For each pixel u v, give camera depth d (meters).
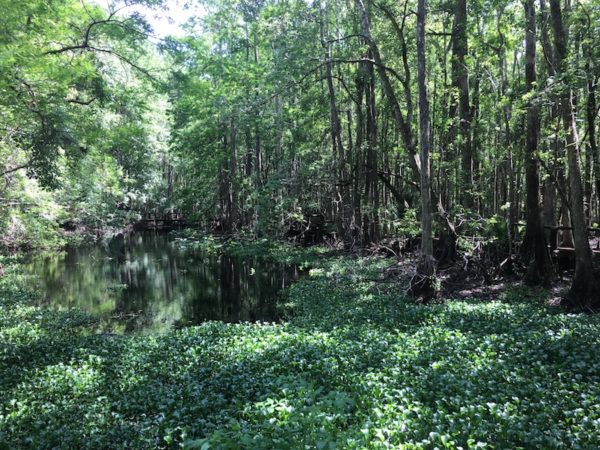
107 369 10.70
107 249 39.25
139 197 48.81
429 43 26.39
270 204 32.53
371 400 7.56
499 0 19.92
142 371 10.48
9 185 24.39
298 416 5.58
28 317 16.61
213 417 7.67
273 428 5.57
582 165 22.08
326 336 12.23
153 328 16.45
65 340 13.12
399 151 24.88
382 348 10.61
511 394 7.42
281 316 17.91
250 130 37.31
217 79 38.81
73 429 7.56
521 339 10.67
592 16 17.17
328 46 28.86
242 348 11.52
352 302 17.45
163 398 8.70
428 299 17.06
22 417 7.93
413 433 6.23
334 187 33.16
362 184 30.28
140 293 22.72
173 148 40.88
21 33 14.84
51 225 35.28
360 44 26.33
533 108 16.50
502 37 21.89
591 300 14.37
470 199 22.59
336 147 32.41
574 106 16.64
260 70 34.66
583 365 8.59
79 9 16.58
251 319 17.70
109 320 17.56
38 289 22.86
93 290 23.25
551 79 14.81
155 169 50.69
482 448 5.64
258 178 38.16
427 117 17.11
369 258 25.47
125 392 9.26
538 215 18.55
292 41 26.80
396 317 14.65
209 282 25.44
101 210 39.81
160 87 17.83
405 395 7.64
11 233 29.97
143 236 49.97
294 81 25.00
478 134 22.95
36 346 12.30
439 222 22.11
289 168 34.47
